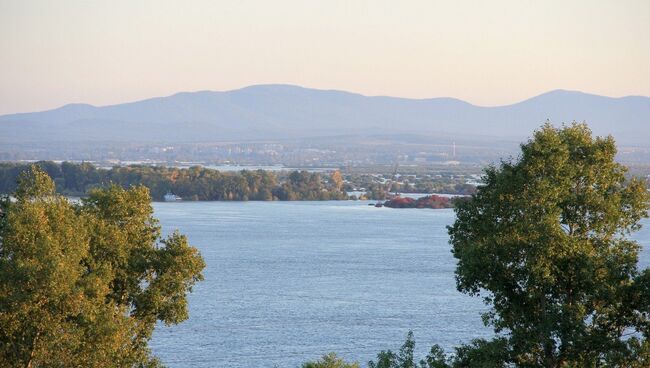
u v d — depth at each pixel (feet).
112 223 421.18
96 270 372.58
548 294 348.18
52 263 337.72
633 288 332.80
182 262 418.10
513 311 345.51
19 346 348.59
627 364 323.57
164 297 416.05
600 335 328.49
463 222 369.50
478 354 345.72
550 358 337.72
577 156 355.36
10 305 337.52
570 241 332.39
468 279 350.23
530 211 341.21
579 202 345.51
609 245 349.61
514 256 342.44
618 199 345.92
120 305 401.08
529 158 348.79
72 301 344.08
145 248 419.13
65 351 344.69
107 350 350.23
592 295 338.54
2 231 356.59
